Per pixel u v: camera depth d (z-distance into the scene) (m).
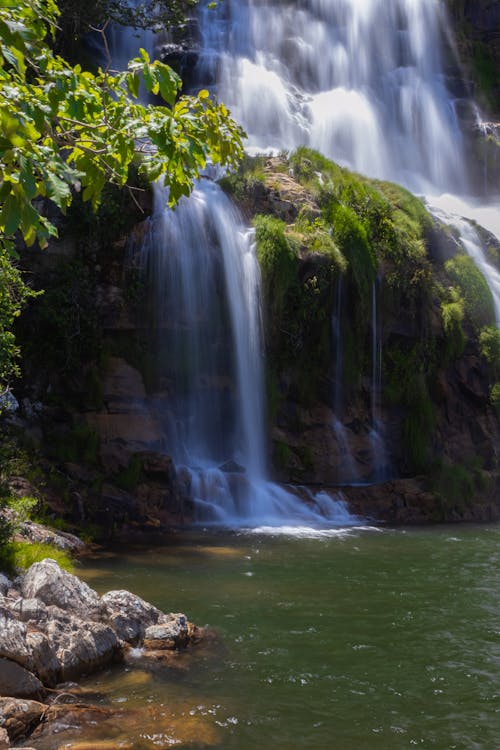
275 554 13.98
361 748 6.20
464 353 23.95
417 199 26.62
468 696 7.33
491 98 41.12
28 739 6.03
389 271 23.30
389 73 39.56
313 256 21.48
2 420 16.84
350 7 39.53
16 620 7.37
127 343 20.08
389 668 8.02
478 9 42.78
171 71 4.75
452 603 10.61
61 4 23.83
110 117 4.76
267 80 35.06
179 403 20.48
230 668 7.87
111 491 16.91
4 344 11.92
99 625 7.95
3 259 11.99
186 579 11.73
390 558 13.84
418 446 22.27
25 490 14.74
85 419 18.58
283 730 6.47
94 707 6.62
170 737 6.20
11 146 3.78
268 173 24.56
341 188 24.42
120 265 20.12
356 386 22.27
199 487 18.28
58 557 11.40
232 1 37.81
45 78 4.45
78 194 19.42
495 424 23.53
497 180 37.72
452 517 20.38
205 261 20.94
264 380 20.92
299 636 9.01
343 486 20.38
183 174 4.93
